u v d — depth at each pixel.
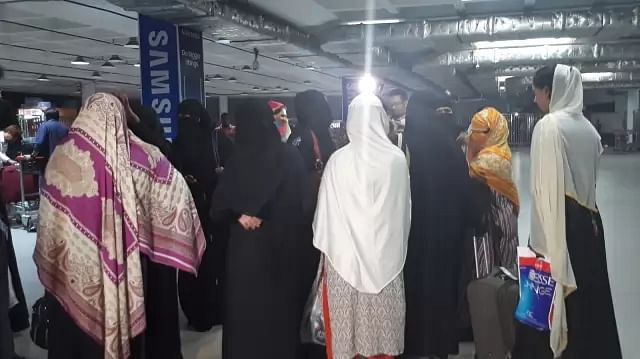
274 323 2.58
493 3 7.40
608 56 10.48
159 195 2.35
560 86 2.29
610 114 26.11
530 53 10.78
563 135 2.19
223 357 2.68
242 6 6.47
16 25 7.32
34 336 2.73
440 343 2.74
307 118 3.08
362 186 2.36
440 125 2.82
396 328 2.41
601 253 2.28
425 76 13.80
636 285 4.23
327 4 6.87
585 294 2.22
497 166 2.87
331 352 2.44
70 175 2.18
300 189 2.61
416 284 2.70
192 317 3.54
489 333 2.55
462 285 2.88
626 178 12.22
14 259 3.00
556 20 7.37
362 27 8.18
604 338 2.24
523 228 6.39
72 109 6.62
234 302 2.60
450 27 7.76
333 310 2.41
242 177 2.52
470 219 2.82
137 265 2.23
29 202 7.66
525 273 2.27
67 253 2.15
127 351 2.24
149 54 5.60
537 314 2.22
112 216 2.19
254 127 2.56
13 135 7.64
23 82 14.54
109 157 2.20
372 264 2.36
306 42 8.25
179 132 3.51
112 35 8.27
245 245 2.57
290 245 2.60
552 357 2.26
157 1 4.83
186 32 6.02
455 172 2.73
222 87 17.47
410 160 2.76
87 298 2.16
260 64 11.61
